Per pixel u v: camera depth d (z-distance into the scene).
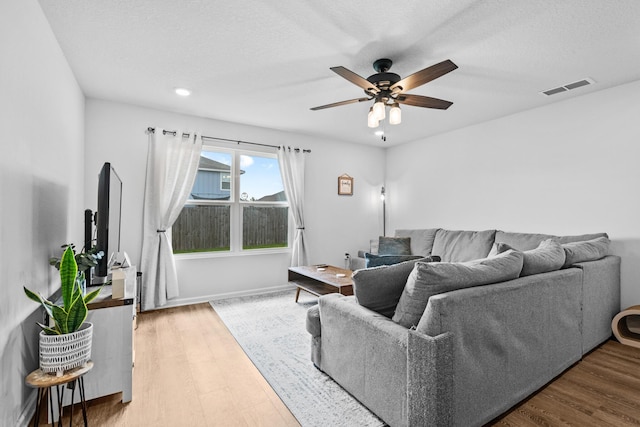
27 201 1.72
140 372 2.30
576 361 2.35
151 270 3.70
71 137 2.79
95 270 2.20
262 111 3.91
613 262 2.87
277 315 3.57
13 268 1.54
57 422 1.75
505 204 4.05
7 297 1.47
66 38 2.30
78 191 3.11
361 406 1.87
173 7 1.97
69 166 2.71
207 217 4.31
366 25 2.15
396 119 2.68
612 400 1.92
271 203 4.79
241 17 2.07
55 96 2.26
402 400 1.56
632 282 2.98
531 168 3.79
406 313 1.66
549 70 2.79
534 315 1.90
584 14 2.01
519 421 1.72
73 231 2.89
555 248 2.31
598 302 2.62
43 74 1.99
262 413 1.83
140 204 3.74
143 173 3.75
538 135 3.72
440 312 1.44
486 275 1.71
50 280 2.14
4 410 1.45
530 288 1.87
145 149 3.77
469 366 1.54
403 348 1.54
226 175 4.45
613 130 3.13
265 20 2.10
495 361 1.67
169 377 2.23
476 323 1.57
